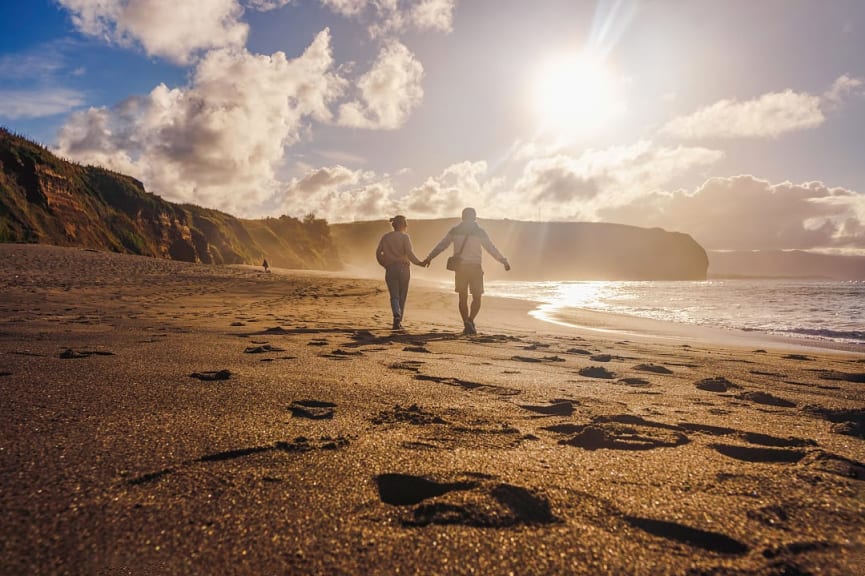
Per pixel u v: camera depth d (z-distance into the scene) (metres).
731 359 4.45
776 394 2.67
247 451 1.35
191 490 1.09
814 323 11.15
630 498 1.10
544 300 20.55
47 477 1.12
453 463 1.30
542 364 3.52
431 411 1.90
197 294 13.28
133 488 1.09
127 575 0.79
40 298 9.89
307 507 1.03
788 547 0.91
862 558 0.89
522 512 1.02
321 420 1.72
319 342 4.34
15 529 0.90
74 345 3.58
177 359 3.03
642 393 2.47
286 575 0.80
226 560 0.84
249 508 1.02
